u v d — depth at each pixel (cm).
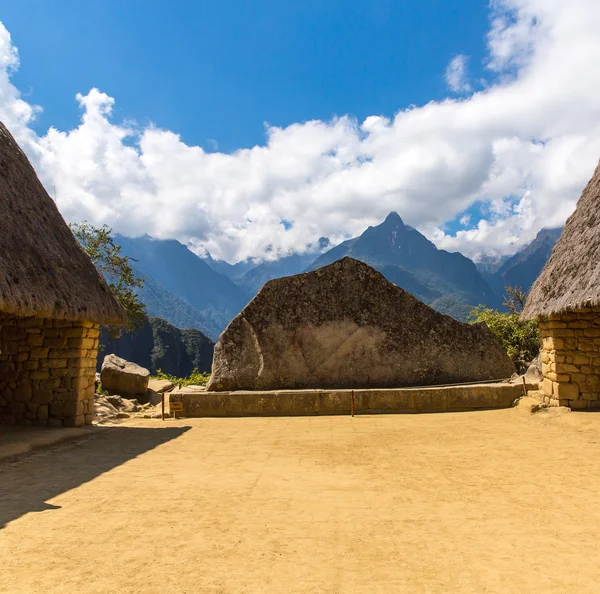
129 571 294
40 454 702
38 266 834
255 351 1320
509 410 1057
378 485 493
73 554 321
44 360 986
